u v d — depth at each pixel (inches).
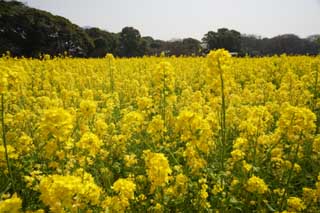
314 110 347.6
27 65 610.5
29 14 1470.2
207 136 174.9
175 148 239.3
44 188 118.0
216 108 268.8
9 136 228.5
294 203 165.0
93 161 203.6
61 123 147.1
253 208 179.5
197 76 658.8
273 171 207.6
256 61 819.4
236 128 273.4
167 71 267.9
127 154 233.5
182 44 1871.3
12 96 343.9
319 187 171.8
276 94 387.9
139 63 792.9
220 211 166.4
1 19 1403.8
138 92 420.5
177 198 171.6
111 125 258.7
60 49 1525.6
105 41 1700.3
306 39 1708.9
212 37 1758.1
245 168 179.2
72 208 123.5
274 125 297.4
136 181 190.5
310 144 226.8
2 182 188.7
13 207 115.2
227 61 191.0
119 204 147.9
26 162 201.2
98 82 503.2
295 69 708.0
